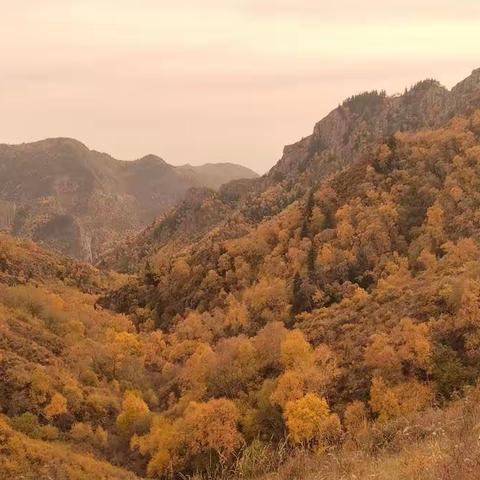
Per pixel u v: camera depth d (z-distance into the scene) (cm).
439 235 10125
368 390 4269
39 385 6172
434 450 1132
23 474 4231
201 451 4466
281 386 4597
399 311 5478
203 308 12188
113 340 9650
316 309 9269
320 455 1633
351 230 11362
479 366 3919
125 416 6075
